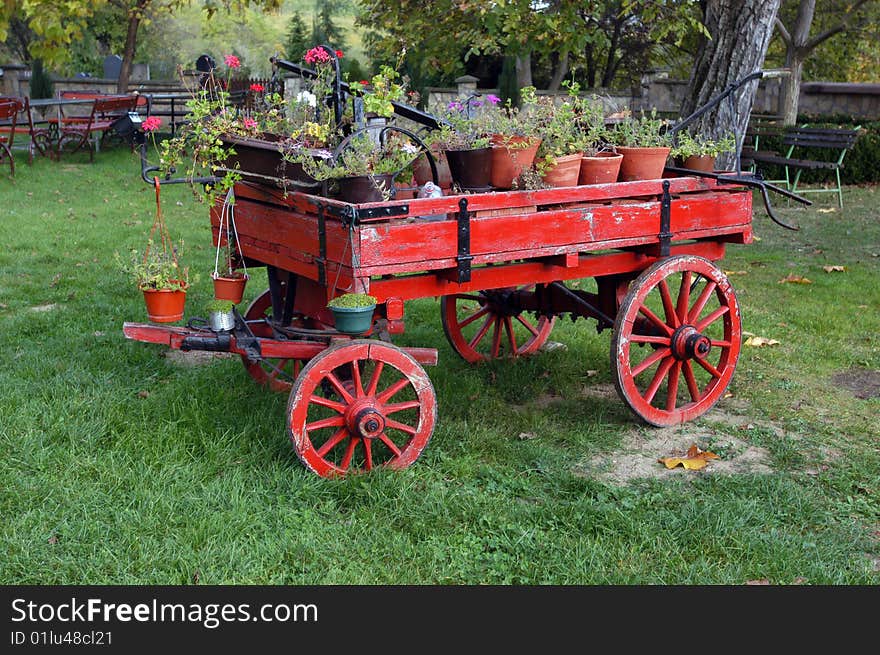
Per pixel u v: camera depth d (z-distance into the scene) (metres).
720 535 3.41
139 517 3.33
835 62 21.69
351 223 3.35
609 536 3.38
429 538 3.33
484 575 3.14
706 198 4.41
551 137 4.10
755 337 5.91
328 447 3.67
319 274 3.63
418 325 6.13
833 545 3.37
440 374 5.01
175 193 11.48
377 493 3.55
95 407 4.26
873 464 4.09
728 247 9.10
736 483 3.83
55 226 9.02
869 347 5.82
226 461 3.82
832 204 12.03
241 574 3.06
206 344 3.82
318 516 3.43
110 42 28.12
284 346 3.86
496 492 3.70
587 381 5.16
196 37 30.66
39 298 6.36
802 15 14.89
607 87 19.34
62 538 3.21
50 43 9.95
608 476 3.95
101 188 11.62
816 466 4.08
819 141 11.81
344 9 30.02
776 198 12.45
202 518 3.32
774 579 3.15
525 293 5.09
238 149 3.92
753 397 4.91
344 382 3.86
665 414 4.47
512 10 11.04
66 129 13.62
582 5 11.28
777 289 7.27
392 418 4.39
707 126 8.56
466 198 3.62
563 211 3.90
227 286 4.30
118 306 6.15
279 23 32.84
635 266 4.39
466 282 3.78
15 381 4.61
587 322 6.15
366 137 3.53
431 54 13.53
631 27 18.09
